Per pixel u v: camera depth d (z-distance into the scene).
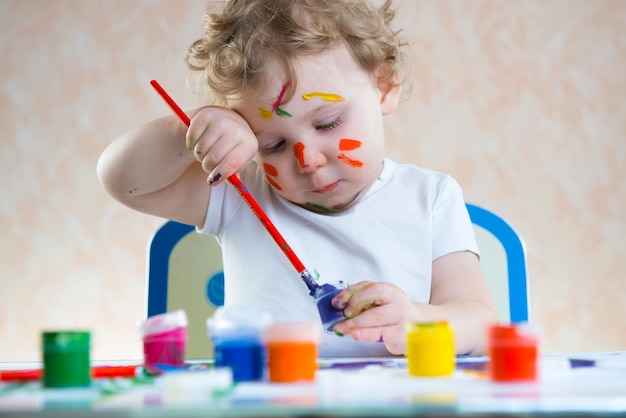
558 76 2.51
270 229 1.14
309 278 1.08
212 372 0.59
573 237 2.48
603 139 2.51
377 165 1.29
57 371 0.64
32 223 2.47
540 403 0.51
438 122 2.48
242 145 1.16
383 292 0.99
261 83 1.19
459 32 2.51
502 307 1.50
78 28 2.52
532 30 2.52
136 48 2.51
